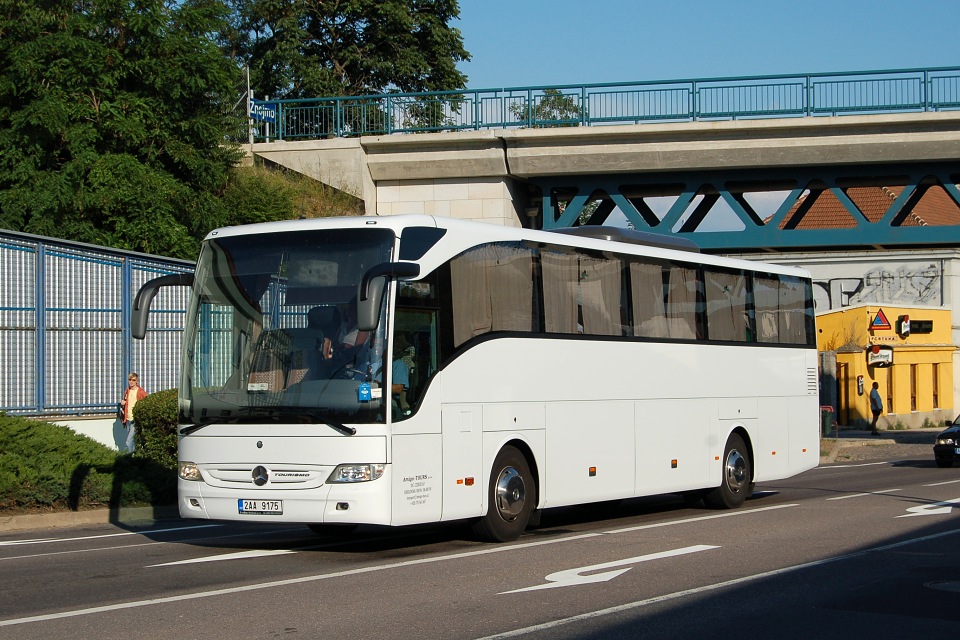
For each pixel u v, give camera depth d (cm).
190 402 1231
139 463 1881
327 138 3719
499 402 1334
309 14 5872
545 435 1409
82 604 928
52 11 3025
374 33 5838
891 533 1417
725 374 1792
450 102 3588
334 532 1477
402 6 5775
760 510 1761
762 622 861
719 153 3381
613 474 1530
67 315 2214
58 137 2900
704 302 1759
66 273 2217
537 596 962
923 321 5484
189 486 1221
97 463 1839
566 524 1602
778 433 1923
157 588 1009
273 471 1177
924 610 911
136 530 1579
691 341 1716
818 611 905
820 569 1117
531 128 3475
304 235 1227
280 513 1171
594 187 3603
